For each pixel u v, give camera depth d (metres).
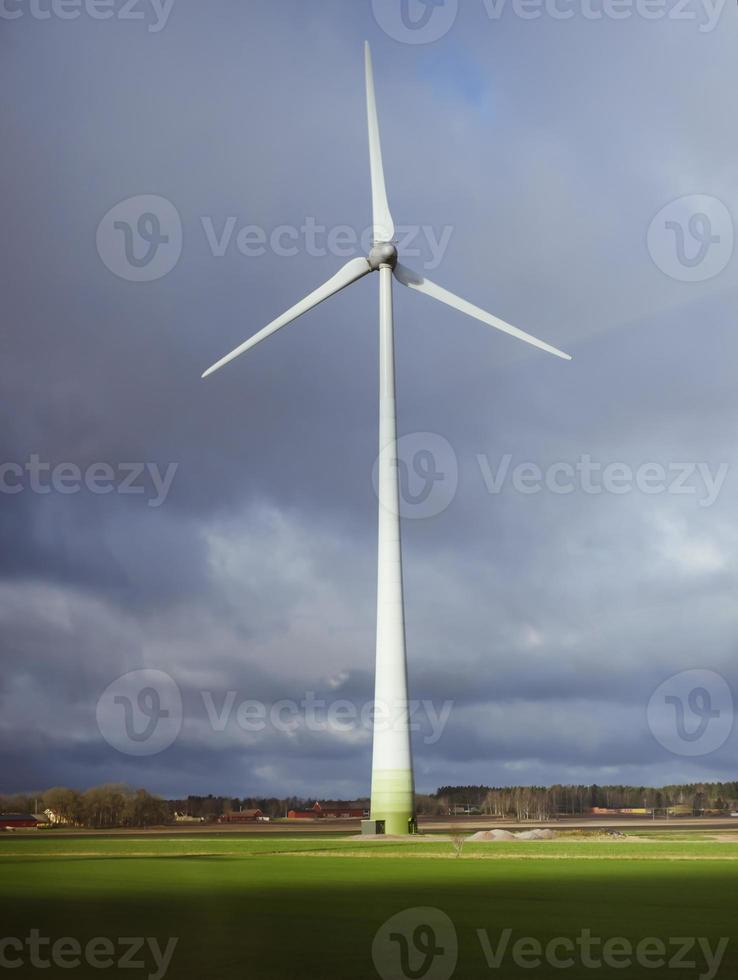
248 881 34.19
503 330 73.50
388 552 74.94
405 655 73.81
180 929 23.08
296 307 73.88
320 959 19.77
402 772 72.38
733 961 19.91
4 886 32.44
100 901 28.14
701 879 34.66
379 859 45.94
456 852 49.69
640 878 35.09
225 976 18.23
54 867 40.53
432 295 76.06
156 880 34.56
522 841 62.91
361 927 23.31
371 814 72.81
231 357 72.50
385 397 76.31
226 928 23.17
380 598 74.50
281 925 23.61
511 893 30.12
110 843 61.81
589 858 45.78
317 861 44.44
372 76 76.44
